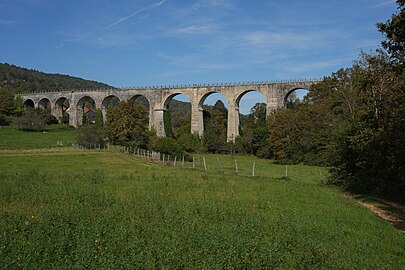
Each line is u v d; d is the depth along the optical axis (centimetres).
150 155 6331
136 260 973
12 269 906
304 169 5662
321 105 6775
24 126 10388
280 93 8200
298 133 6912
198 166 5566
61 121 11625
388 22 2344
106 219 1458
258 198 2322
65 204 1820
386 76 2548
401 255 1318
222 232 1323
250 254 1101
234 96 8606
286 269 1035
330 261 1118
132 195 2144
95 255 1016
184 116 15038
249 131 8944
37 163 4584
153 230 1326
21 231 1282
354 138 2841
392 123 2331
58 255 1016
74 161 5000
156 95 9525
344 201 2462
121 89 10012
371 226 1750
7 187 2302
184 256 1044
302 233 1413
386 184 2909
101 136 7431
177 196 2238
